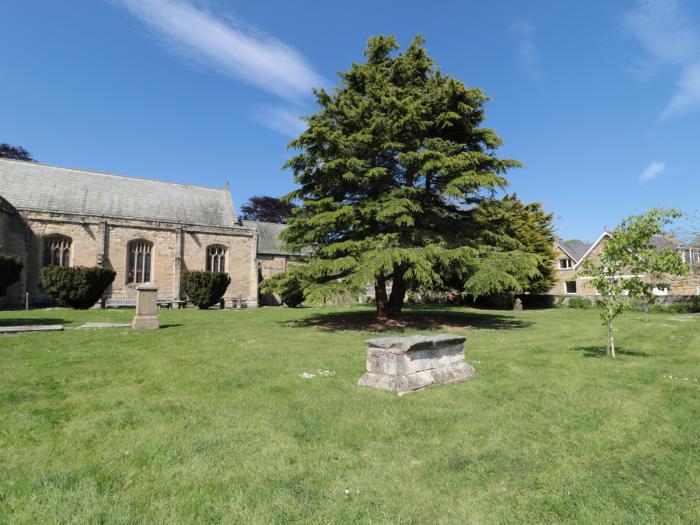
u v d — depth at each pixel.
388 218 15.23
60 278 24.58
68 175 34.41
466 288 14.98
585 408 5.56
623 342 12.49
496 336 13.86
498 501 3.27
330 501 3.23
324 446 4.27
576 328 16.67
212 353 9.88
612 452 4.17
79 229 31.39
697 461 3.96
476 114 17.02
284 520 2.98
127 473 3.66
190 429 4.72
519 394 6.25
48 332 13.51
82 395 6.12
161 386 6.66
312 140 15.67
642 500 3.27
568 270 41.72
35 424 4.84
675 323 19.08
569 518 3.04
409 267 14.40
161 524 2.92
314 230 15.73
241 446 4.25
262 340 12.31
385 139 15.46
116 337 12.49
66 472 3.64
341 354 9.77
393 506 3.18
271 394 6.18
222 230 37.50
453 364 7.36
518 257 15.12
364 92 18.00
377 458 4.01
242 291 38.09
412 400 5.87
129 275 33.50
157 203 37.06
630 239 9.17
